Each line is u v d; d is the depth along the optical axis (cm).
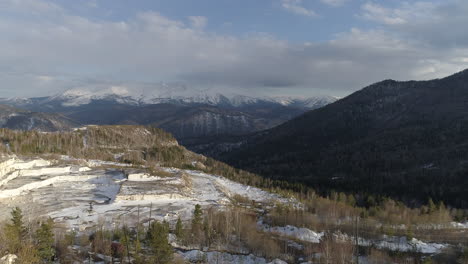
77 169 12569
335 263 5900
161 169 14175
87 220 7438
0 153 11969
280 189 13875
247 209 10300
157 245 5012
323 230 8369
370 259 6444
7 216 7400
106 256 5253
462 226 9938
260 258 6050
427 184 17450
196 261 5597
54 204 8706
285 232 8012
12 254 4497
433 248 7669
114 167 13762
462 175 17788
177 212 8500
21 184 9812
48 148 15200
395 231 8781
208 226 6831
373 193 15712
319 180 19500
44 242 4841
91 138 18688
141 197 9675
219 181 14375
